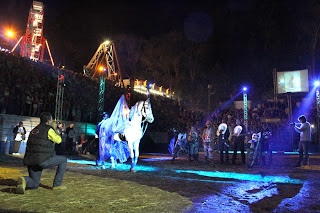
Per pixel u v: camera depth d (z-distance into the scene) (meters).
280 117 38.69
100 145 10.07
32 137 5.25
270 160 12.60
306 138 11.78
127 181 6.86
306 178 8.27
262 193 5.95
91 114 24.34
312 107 38.53
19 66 19.75
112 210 4.18
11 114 17.92
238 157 19.31
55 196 4.98
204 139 13.20
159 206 4.47
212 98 59.34
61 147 19.45
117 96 29.62
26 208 4.14
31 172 5.27
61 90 21.48
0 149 16.30
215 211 4.31
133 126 9.13
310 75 38.19
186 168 11.05
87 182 6.61
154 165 12.30
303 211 4.52
